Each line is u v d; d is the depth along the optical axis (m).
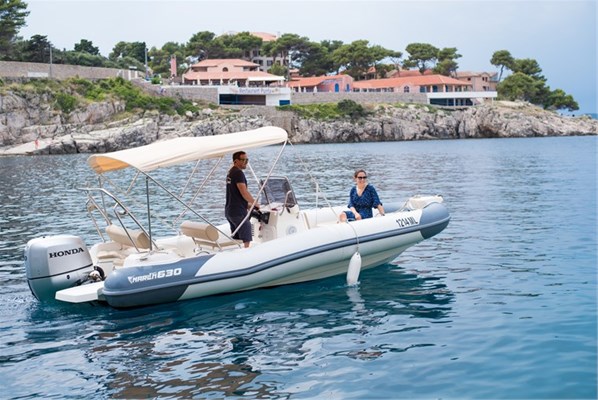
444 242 12.08
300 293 8.82
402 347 6.54
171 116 71.94
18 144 64.88
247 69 104.00
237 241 8.97
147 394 5.56
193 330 7.30
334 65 124.44
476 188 21.78
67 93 70.06
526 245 11.52
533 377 5.68
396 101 93.38
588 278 9.03
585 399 5.22
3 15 78.69
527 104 104.38
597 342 6.46
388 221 9.85
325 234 9.26
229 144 8.71
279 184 9.62
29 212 17.58
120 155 8.41
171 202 19.20
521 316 7.39
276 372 5.98
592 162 34.81
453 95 98.88
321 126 79.88
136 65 109.06
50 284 8.23
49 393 5.66
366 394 5.45
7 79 67.31
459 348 6.44
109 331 7.33
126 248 9.21
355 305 8.15
